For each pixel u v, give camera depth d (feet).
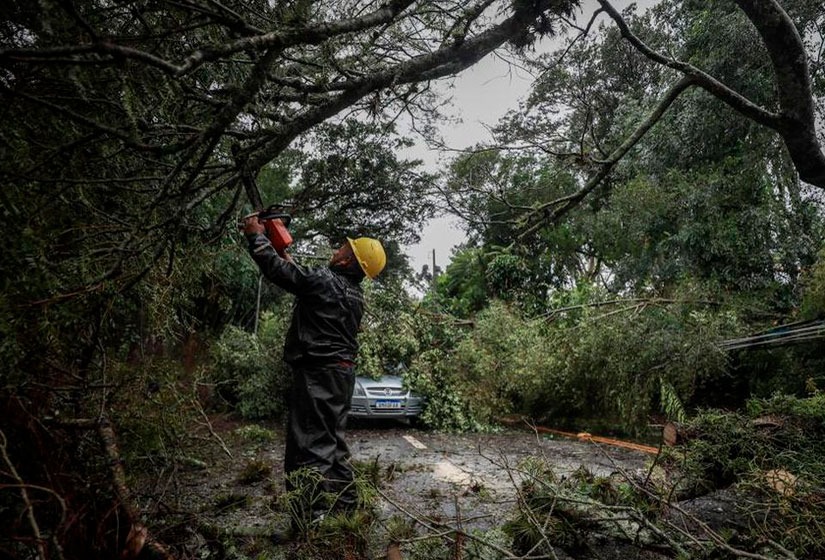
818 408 10.98
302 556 7.68
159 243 6.63
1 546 4.12
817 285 22.44
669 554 7.91
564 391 24.72
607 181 44.34
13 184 5.12
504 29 10.05
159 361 7.39
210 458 14.97
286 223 9.78
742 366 26.18
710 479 10.05
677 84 12.46
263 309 35.86
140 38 5.21
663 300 24.81
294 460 8.89
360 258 9.95
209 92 7.95
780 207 31.58
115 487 5.38
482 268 45.55
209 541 7.46
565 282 54.03
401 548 7.64
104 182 5.92
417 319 28.37
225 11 5.49
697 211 33.19
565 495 8.38
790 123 11.53
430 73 9.98
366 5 8.84
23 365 5.21
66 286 5.62
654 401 25.61
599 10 10.99
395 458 17.60
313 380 9.07
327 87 8.87
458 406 24.94
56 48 4.10
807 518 7.64
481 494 11.40
